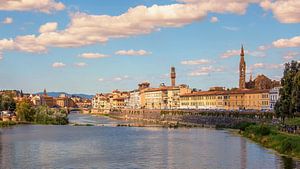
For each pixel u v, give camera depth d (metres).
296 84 135.38
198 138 166.88
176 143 148.88
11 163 104.38
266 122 194.88
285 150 114.06
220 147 133.25
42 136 179.38
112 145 144.25
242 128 190.25
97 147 138.38
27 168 97.62
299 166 93.94
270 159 104.56
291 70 148.00
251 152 118.62
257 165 96.88
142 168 96.44
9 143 149.62
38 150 129.88
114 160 108.56
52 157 114.56
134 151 126.94
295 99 134.75
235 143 144.00
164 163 103.00
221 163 101.25
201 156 113.75
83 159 110.75
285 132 140.88
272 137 134.62
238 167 95.38
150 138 170.75
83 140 162.50
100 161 107.12
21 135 184.00
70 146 141.12
